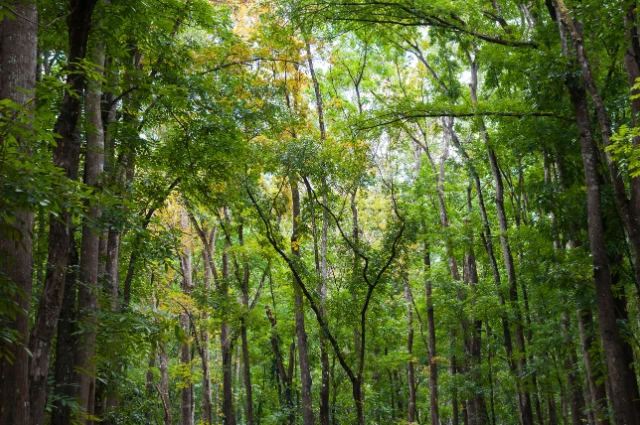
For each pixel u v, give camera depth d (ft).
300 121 53.11
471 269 79.15
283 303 84.07
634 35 34.76
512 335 71.92
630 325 44.86
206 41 49.90
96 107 30.94
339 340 65.57
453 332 81.25
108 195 24.47
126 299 45.01
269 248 63.31
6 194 16.69
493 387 82.28
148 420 62.64
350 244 51.57
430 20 44.80
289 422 77.77
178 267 82.17
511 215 70.95
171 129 49.67
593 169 35.45
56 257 21.29
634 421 32.63
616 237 43.21
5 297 17.80
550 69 36.91
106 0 28.50
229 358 78.18
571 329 53.01
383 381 101.76
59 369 27.91
